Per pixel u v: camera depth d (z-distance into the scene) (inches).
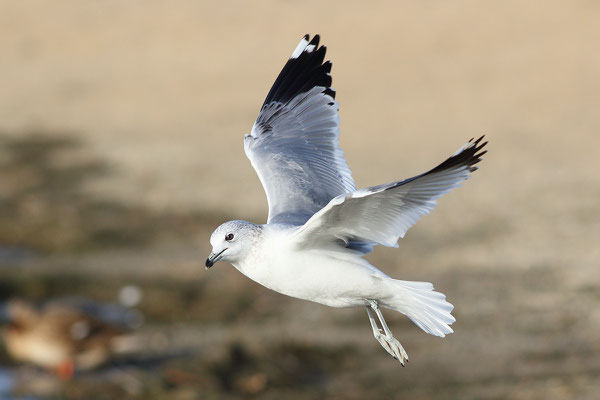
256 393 498.6
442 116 928.3
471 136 871.7
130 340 530.0
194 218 743.7
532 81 992.9
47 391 506.0
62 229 735.1
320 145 338.0
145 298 609.0
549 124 884.6
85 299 613.6
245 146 339.0
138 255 682.8
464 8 1218.6
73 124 1019.3
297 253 278.4
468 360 513.3
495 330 542.6
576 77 991.0
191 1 1397.6
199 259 666.8
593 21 1127.0
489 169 786.8
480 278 604.7
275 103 349.1
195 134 952.3
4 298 621.9
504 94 968.3
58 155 924.0
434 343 535.8
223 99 1056.2
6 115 1061.1
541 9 1180.5
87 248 704.4
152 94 1094.4
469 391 481.4
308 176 325.4
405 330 555.2
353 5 1280.8
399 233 268.4
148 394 502.0
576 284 586.6
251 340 543.8
